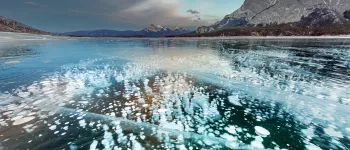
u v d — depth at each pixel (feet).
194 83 22.08
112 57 44.73
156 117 13.25
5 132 11.21
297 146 10.12
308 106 15.28
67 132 11.28
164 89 19.75
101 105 15.40
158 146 9.93
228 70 29.17
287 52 54.44
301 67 31.50
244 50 61.98
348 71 28.19
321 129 11.80
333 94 18.03
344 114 13.78
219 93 18.56
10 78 24.12
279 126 12.19
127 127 11.84
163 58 42.96
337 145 10.21
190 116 13.50
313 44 85.76
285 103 15.98
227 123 12.57
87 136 10.84
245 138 10.84
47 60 39.40
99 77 24.93
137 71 28.73
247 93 18.54
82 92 18.75
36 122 12.51
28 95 17.70
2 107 14.85
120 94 18.15
